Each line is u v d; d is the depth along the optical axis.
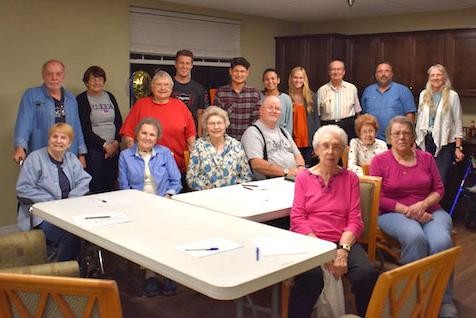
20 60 4.80
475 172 5.48
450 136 4.95
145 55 5.90
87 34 5.24
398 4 5.89
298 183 2.74
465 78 5.86
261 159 3.71
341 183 2.69
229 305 3.25
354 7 6.14
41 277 1.43
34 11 4.84
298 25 7.48
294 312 2.45
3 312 1.53
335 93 5.51
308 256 1.85
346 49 6.82
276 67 7.26
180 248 1.95
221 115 3.55
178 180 3.66
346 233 2.58
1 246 2.43
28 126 3.89
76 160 3.34
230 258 1.83
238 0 5.73
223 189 3.24
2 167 4.80
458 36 5.86
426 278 1.57
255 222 2.37
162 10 5.91
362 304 2.54
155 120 3.56
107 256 3.69
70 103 4.09
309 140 5.31
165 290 3.40
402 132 3.10
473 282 3.68
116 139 4.80
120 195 2.99
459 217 5.60
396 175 3.15
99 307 1.43
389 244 3.14
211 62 6.60
